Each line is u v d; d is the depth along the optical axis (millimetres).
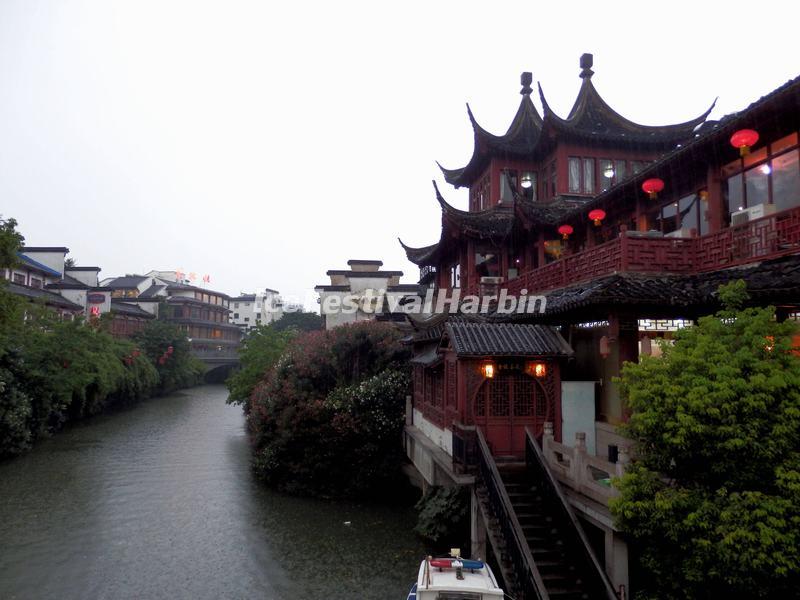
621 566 10008
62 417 39031
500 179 23328
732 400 7426
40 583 15508
